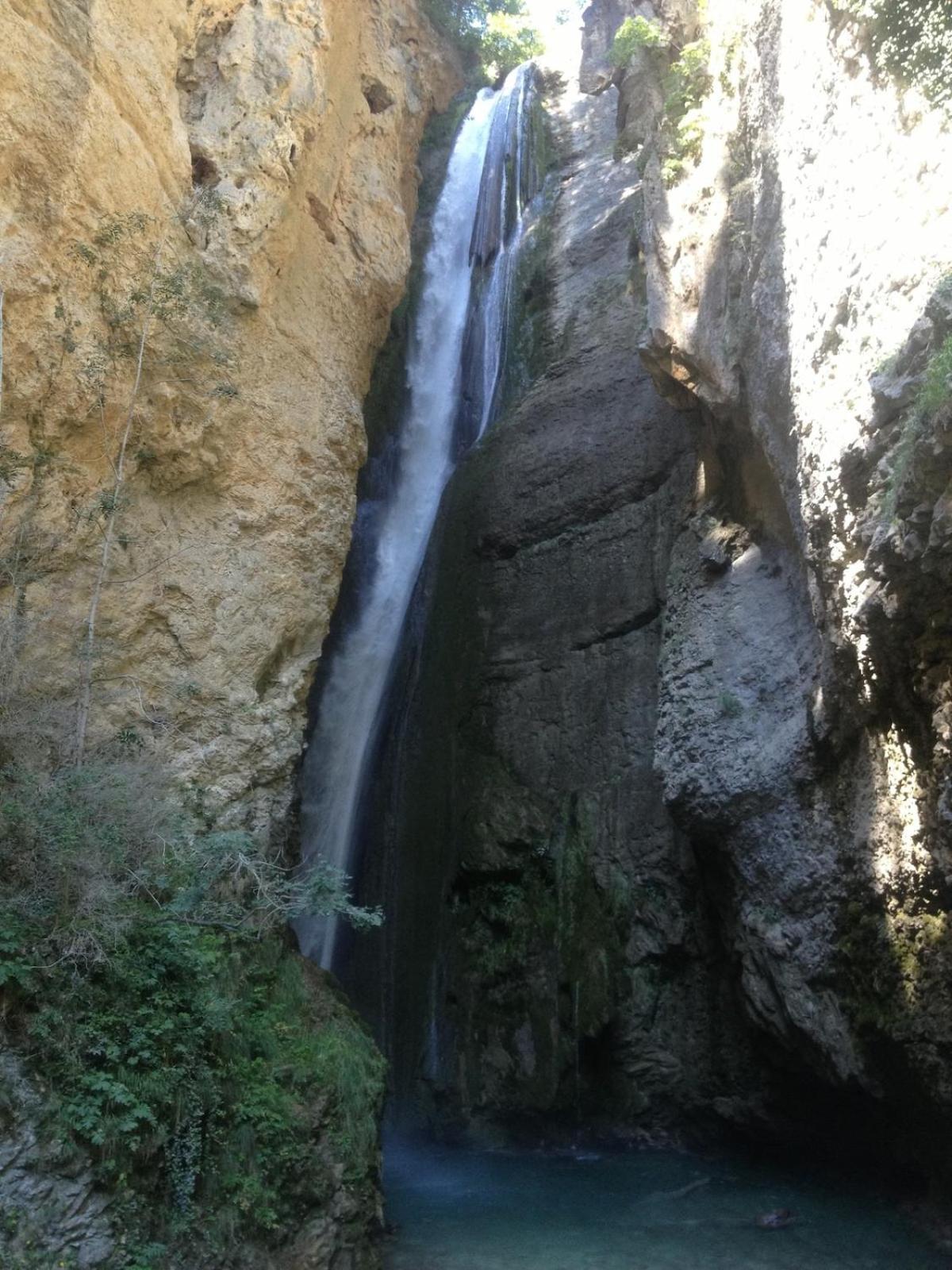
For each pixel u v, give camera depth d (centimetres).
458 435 2222
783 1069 1280
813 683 1152
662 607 1581
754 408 1278
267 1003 996
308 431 1335
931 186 884
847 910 1062
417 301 2355
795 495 1159
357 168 1600
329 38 1396
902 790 952
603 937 1485
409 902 1677
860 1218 1123
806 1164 1306
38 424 994
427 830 1705
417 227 2453
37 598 973
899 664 908
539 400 1945
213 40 1291
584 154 2448
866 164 980
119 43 1098
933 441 776
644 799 1521
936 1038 934
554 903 1539
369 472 2088
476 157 2653
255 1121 857
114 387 1057
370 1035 1118
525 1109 1462
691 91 1533
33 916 780
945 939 915
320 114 1368
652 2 1742
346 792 1800
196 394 1151
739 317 1327
